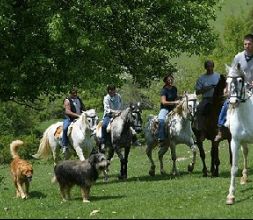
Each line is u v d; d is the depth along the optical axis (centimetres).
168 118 1778
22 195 1446
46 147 1847
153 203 1252
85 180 1323
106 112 1811
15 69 2055
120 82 2192
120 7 2177
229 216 1044
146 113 3794
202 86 1698
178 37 2372
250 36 1261
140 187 1558
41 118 4784
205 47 2411
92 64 2091
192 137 1797
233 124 1242
